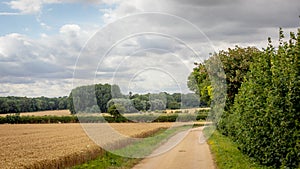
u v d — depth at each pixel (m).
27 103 110.38
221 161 20.39
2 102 106.62
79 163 21.80
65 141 37.34
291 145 12.84
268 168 16.20
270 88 14.76
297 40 11.95
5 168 19.91
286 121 12.73
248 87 20.45
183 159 23.12
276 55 14.92
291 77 11.92
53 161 21.56
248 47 34.91
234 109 31.33
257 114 17.56
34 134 49.59
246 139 20.98
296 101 12.01
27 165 20.44
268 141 16.20
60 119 89.19
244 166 17.73
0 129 62.34
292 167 12.96
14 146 32.84
